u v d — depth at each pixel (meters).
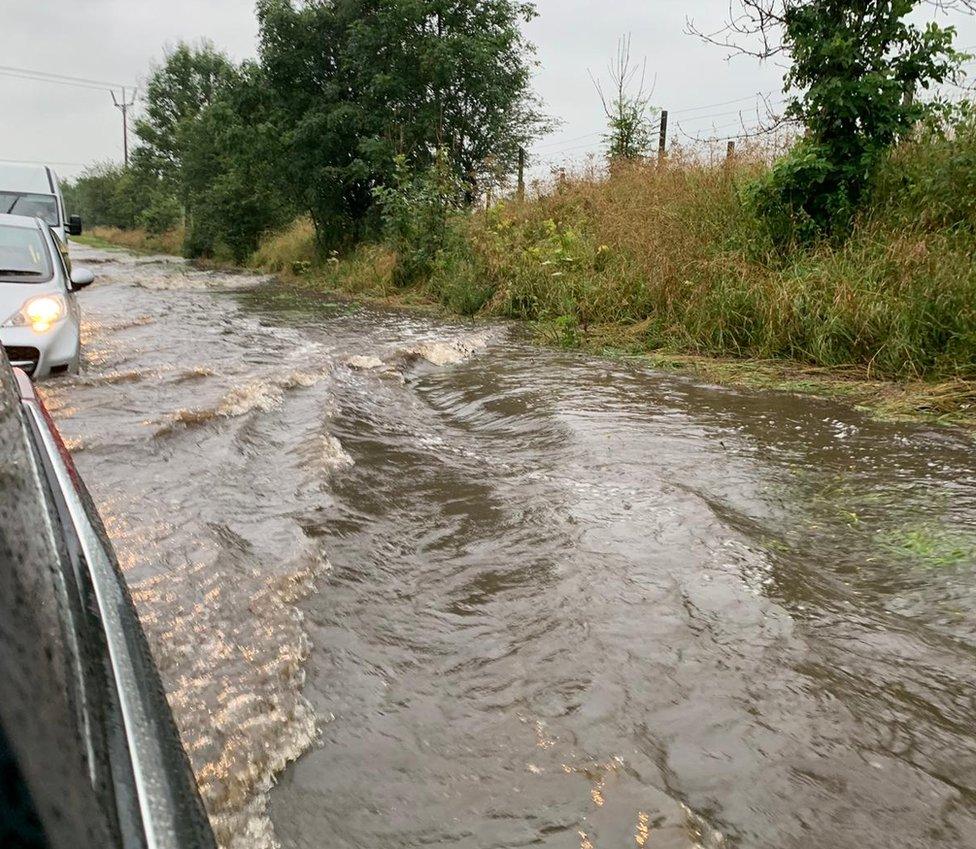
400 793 2.16
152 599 2.99
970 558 3.77
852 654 2.92
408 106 22.17
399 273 17.34
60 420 5.36
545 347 10.18
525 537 3.84
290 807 2.10
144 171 60.34
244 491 4.24
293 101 23.55
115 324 11.07
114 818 0.90
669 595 3.25
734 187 12.04
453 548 3.74
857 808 2.14
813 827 2.07
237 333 10.60
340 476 4.58
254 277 24.52
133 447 4.80
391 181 21.95
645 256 11.34
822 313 8.67
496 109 22.36
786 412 6.58
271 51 23.22
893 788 2.22
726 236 11.12
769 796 2.17
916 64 10.12
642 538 3.84
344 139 23.00
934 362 7.50
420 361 9.02
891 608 3.38
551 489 4.55
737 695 2.61
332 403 6.18
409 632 2.98
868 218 9.88
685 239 11.20
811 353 8.44
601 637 2.93
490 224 15.51
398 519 4.06
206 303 15.23
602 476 4.86
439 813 2.08
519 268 13.30
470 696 2.60
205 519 3.78
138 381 6.74
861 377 7.80
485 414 6.68
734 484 4.83
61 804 0.84
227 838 1.97
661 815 2.05
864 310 8.18
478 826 2.04
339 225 24.03
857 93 9.90
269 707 2.46
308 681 2.64
